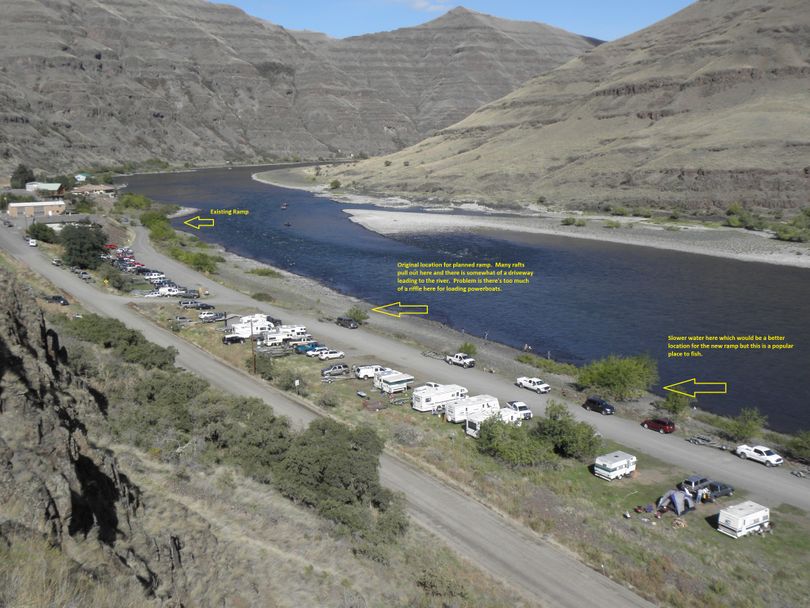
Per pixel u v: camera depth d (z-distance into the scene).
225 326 73.12
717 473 41.88
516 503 36.59
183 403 42.59
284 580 24.61
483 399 50.47
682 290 99.38
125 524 21.95
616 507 37.38
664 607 28.23
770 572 31.22
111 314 73.62
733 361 68.25
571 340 76.25
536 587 29.03
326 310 86.62
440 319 85.06
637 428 49.22
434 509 35.25
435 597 26.95
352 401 52.16
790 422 53.12
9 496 17.08
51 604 14.09
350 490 33.91
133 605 16.14
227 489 32.06
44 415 21.83
